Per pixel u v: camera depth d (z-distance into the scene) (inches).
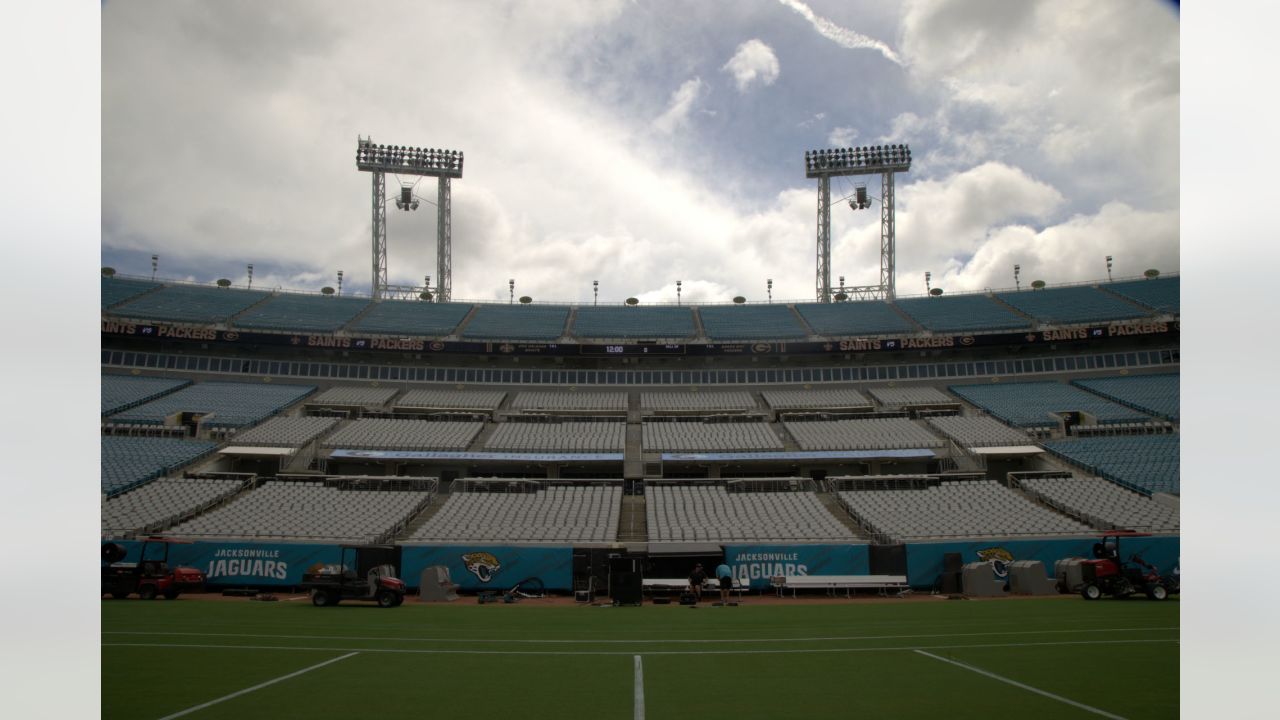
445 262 2795.3
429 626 813.2
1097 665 561.9
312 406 2095.2
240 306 2458.2
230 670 545.6
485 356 2349.9
